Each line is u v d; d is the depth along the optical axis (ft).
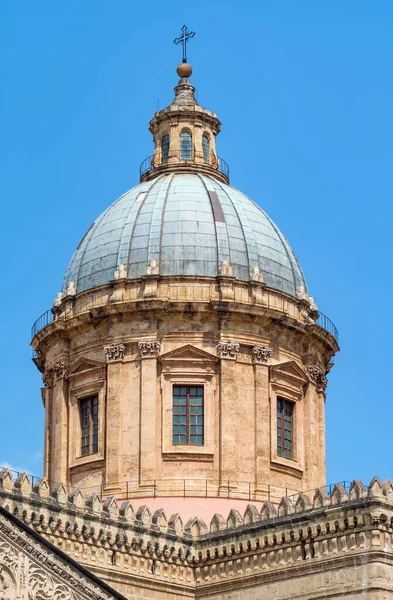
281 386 313.94
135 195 336.29
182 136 347.36
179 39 363.35
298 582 257.14
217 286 312.09
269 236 331.16
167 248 317.22
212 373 305.73
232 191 339.77
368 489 251.19
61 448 311.88
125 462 300.40
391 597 246.68
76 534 255.09
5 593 202.69
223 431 301.02
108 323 311.47
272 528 263.29
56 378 319.47
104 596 210.18
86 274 324.80
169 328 307.58
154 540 268.62
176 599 269.64
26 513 246.68
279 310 313.73
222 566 270.26
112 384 306.35
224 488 296.92
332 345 329.11
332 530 253.65
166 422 301.84
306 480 313.73
